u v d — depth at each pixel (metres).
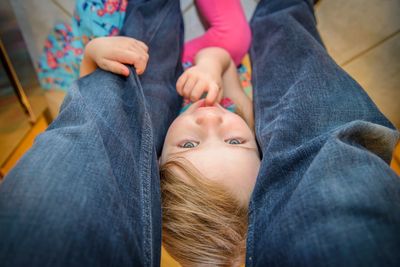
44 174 0.31
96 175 0.33
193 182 0.48
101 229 0.30
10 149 0.93
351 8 0.83
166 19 0.75
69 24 0.86
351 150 0.35
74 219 0.28
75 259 0.26
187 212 0.47
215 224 0.46
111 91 0.49
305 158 0.40
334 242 0.27
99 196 0.32
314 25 0.71
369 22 0.83
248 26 0.78
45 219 0.27
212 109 0.56
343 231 0.28
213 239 0.46
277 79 0.60
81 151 0.35
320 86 0.51
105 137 0.40
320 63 0.55
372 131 0.40
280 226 0.33
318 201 0.31
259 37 0.74
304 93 0.50
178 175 0.49
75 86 0.49
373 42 0.83
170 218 0.48
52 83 0.94
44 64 0.91
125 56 0.53
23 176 0.31
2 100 0.82
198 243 0.47
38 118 1.00
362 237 0.27
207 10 0.78
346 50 0.85
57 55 0.90
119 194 0.35
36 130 0.99
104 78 0.52
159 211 0.42
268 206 0.39
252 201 0.42
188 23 0.86
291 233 0.31
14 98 0.87
